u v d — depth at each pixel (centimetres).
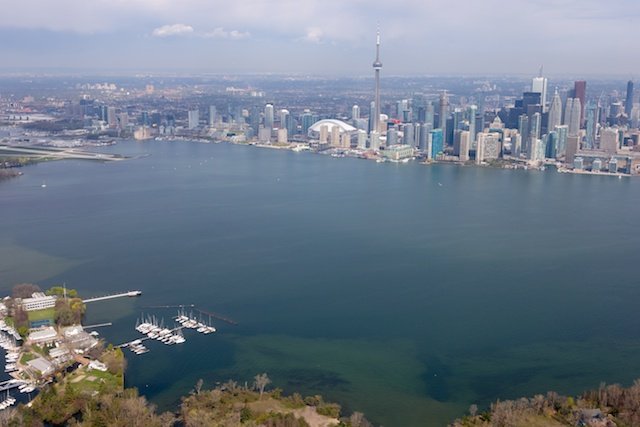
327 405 16450
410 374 18375
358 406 16788
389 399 17125
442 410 16638
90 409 15938
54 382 17825
